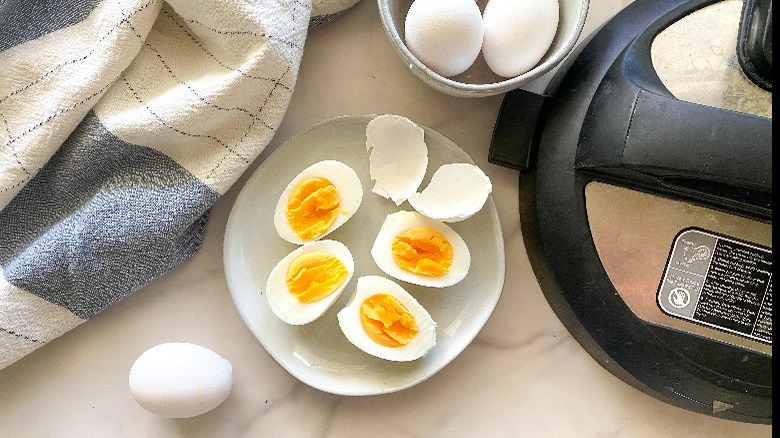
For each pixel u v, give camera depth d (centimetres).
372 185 44
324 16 43
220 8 39
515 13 39
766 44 36
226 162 42
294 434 45
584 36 46
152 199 41
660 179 38
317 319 43
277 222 42
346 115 44
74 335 44
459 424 45
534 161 43
